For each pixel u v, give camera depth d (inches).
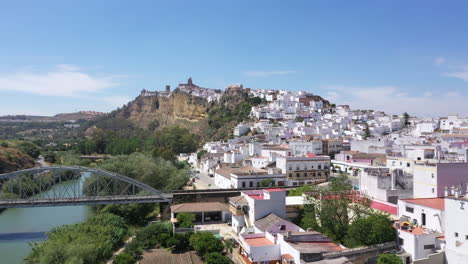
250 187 4178.2
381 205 2711.6
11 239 3272.6
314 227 2632.9
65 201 3698.3
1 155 6432.1
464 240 1866.4
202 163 6766.7
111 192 4534.9
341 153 5565.9
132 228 3503.9
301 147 5930.1
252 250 2161.7
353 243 2241.6
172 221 3120.1
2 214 4232.3
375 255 2087.8
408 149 3944.4
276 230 2502.5
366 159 4911.4
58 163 7618.1
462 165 2596.0
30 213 4269.2
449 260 1930.4
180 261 2306.8
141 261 2329.0
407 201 2359.7
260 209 2778.1
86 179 4640.8
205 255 2342.5
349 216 2628.0
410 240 2046.0
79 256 2418.8
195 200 3796.8
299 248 2036.2
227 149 7037.4
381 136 7313.0
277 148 5620.1
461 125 6820.9
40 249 2568.9
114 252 2856.8
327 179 4675.2
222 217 3253.0
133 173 4559.5
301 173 4591.5
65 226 3125.0
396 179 2898.6
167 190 4323.3
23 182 5295.3
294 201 3093.0
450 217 1942.7
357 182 4311.0
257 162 5305.1
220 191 3846.0
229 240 2652.6
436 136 6087.6
